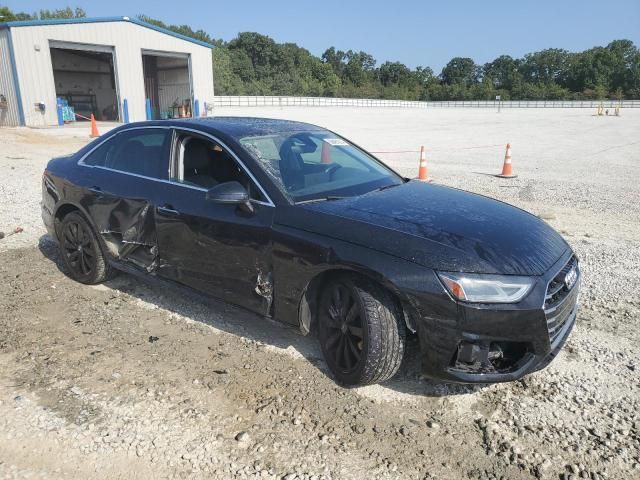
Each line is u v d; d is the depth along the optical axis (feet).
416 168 44.50
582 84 347.36
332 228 11.28
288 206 12.05
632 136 80.79
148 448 9.56
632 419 10.51
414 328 10.57
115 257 15.89
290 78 304.91
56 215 17.54
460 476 9.02
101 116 127.95
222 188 12.17
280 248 11.81
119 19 96.43
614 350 13.19
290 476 8.94
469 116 157.48
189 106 116.06
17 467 9.07
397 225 11.09
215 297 13.42
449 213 12.00
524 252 10.69
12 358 12.56
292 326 12.09
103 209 15.60
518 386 11.64
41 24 85.66
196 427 10.14
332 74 363.97
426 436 10.00
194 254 13.51
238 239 12.51
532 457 9.46
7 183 34.88
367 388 11.52
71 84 123.85
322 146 15.05
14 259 19.44
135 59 100.53
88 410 10.60
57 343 13.29
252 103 181.78
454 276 9.93
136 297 16.17
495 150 60.23
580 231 24.40
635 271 18.88
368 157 16.16
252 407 10.78
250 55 305.73
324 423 10.32
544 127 104.27
